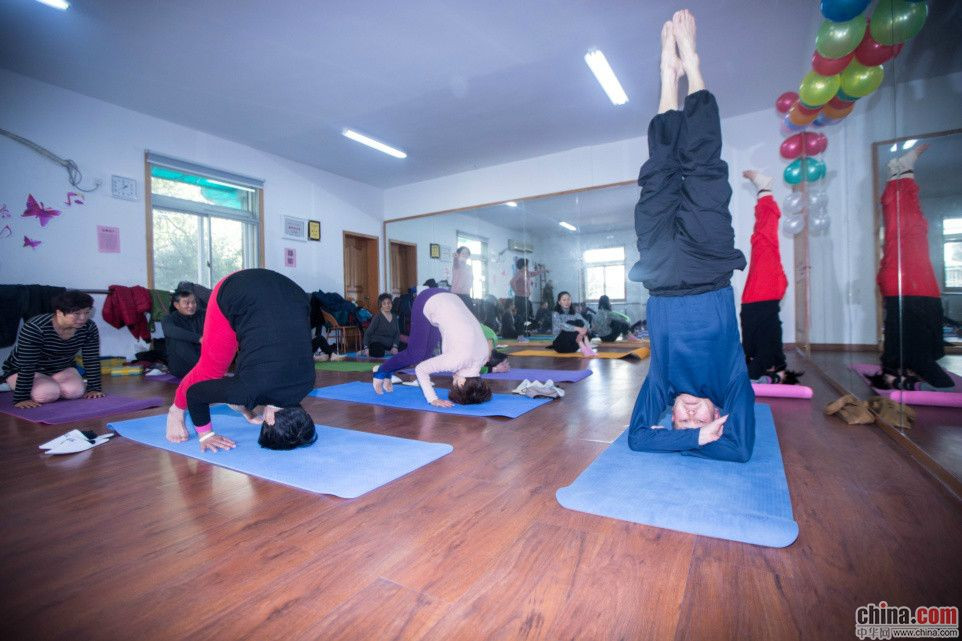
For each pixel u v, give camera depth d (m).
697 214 1.67
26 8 3.54
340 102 5.27
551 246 7.46
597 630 0.88
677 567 1.08
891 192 2.51
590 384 3.66
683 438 1.71
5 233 4.39
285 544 1.24
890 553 1.11
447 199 8.20
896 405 2.29
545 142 6.70
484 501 1.49
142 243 5.36
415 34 4.00
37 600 1.02
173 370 4.00
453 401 2.87
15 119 4.46
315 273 7.49
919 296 2.31
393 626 0.91
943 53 1.99
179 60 4.32
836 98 3.55
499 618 0.92
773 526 1.21
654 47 4.27
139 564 1.15
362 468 1.77
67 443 2.09
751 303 3.37
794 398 2.93
